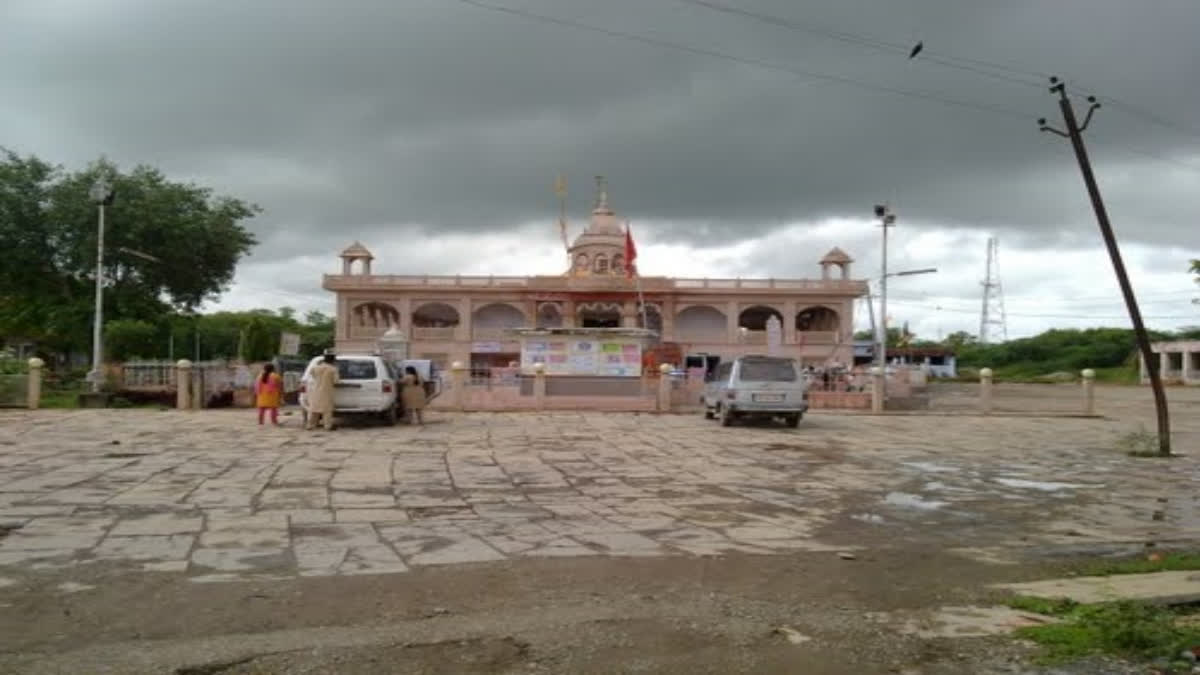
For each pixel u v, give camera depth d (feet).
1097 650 16.07
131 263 125.70
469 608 18.38
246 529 26.53
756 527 28.55
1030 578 22.12
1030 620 18.03
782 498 34.83
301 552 23.54
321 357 60.70
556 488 36.11
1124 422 83.05
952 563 23.73
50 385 94.53
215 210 134.72
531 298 185.57
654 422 71.10
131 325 114.83
